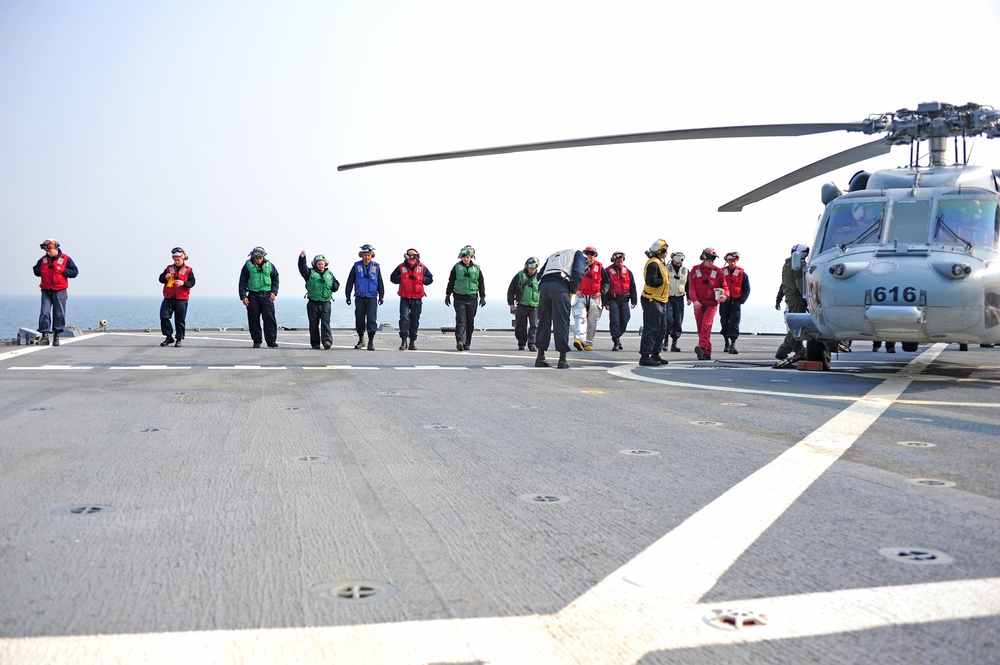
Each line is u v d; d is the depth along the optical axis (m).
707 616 2.53
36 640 2.34
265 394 8.28
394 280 16.55
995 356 15.62
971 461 4.96
